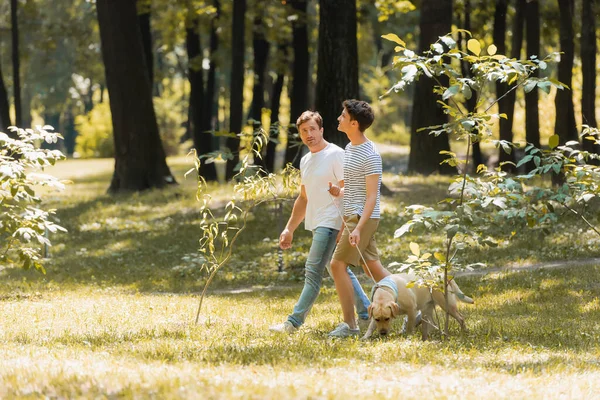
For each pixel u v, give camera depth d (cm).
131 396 494
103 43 3136
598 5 3123
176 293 1480
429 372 621
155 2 3706
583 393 564
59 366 603
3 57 5031
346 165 832
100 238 2333
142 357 676
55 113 8119
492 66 788
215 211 2519
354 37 2366
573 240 1798
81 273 1761
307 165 855
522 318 1034
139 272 1769
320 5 2377
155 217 2584
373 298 796
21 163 904
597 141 917
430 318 856
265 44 3697
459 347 753
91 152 6369
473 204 786
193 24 3669
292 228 898
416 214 782
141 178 3138
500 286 1341
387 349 726
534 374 633
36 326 946
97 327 934
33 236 948
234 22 3047
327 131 2355
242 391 508
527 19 3058
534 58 765
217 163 4847
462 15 3588
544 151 860
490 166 3650
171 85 7150
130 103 3123
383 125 6128
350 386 553
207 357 671
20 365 608
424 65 748
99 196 3112
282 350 710
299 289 1439
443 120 3084
